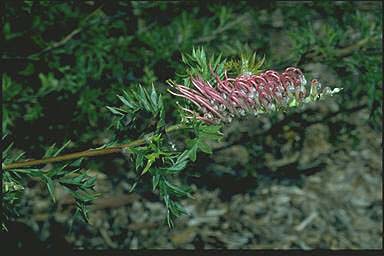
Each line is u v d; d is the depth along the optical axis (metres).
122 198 6.22
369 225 7.01
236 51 4.38
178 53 4.35
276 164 6.81
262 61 2.26
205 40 4.59
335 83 5.29
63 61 4.32
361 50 4.19
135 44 4.41
